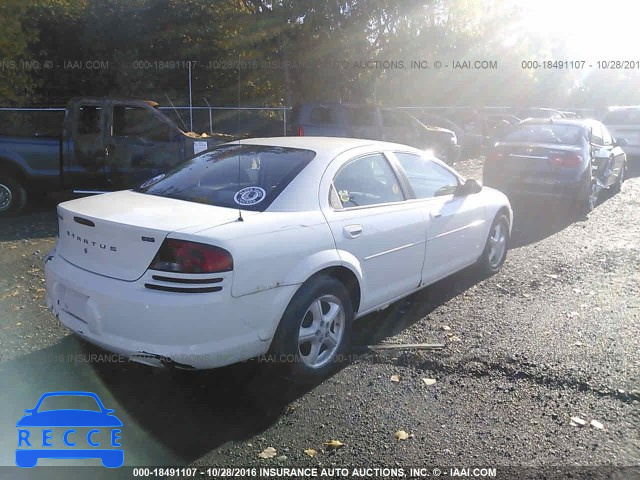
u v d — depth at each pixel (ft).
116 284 11.76
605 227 30.22
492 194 21.31
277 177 13.96
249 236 11.97
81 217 12.60
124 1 52.90
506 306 18.49
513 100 88.94
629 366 14.24
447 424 12.01
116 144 31.45
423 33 60.49
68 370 14.10
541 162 31.89
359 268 14.39
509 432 11.72
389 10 56.34
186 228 11.55
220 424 12.06
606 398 12.91
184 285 11.22
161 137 32.37
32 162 30.42
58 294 13.07
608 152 36.86
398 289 16.17
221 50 56.80
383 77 65.41
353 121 45.93
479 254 20.33
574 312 17.89
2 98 46.32
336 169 14.67
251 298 11.93
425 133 51.60
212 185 14.40
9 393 13.06
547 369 14.15
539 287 20.33
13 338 15.66
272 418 12.28
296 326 12.92
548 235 28.48
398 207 16.07
